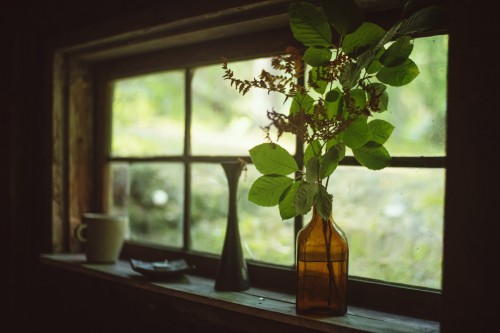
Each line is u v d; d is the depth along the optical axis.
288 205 1.00
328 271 0.95
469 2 0.73
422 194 2.22
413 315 0.97
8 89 1.64
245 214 2.23
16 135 1.63
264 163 1.01
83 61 1.62
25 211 1.63
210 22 1.18
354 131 0.94
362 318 0.93
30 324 1.64
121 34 1.34
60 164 1.58
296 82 1.16
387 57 0.89
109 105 1.63
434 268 1.95
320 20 0.92
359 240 2.25
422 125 2.23
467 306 0.73
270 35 1.19
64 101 1.59
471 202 0.73
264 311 0.97
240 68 1.74
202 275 1.33
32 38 1.62
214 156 1.34
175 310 1.20
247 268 1.21
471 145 0.73
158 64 1.45
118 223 1.46
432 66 1.45
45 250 1.58
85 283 1.46
